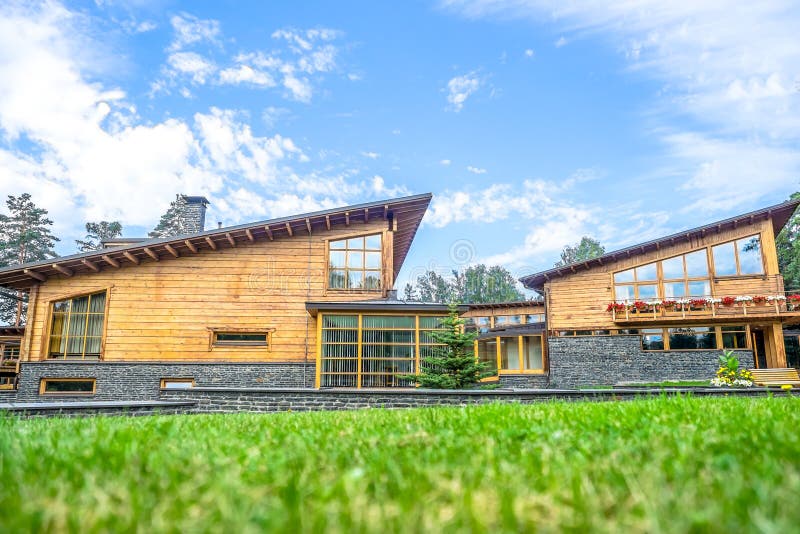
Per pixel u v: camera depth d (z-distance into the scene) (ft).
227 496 5.23
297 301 50.39
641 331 67.00
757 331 68.44
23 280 50.06
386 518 4.61
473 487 5.53
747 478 5.54
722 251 66.28
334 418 13.46
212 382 48.42
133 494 5.30
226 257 50.88
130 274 50.11
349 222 52.29
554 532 4.33
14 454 7.57
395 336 45.21
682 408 12.16
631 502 4.94
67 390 48.24
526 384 74.02
